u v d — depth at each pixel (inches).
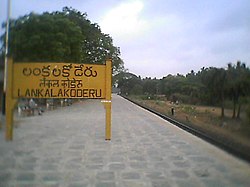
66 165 215.8
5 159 115.3
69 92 336.5
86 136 359.9
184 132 438.9
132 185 187.3
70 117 416.8
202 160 256.2
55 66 298.2
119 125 520.1
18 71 111.0
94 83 359.6
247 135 244.8
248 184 190.1
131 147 315.3
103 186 183.8
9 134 108.3
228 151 279.1
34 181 166.1
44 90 224.2
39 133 169.6
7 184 138.0
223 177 205.5
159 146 324.5
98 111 751.7
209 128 338.0
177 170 224.4
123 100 1835.6
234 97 259.9
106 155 269.7
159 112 780.0
